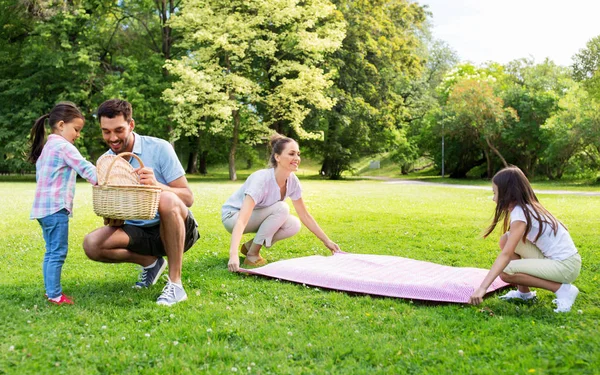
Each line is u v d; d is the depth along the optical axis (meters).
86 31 31.91
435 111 39.31
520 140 35.78
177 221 4.23
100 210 3.95
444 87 44.28
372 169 57.72
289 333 3.39
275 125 34.50
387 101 38.72
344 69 35.53
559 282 4.11
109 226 4.41
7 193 18.05
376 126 38.50
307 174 49.12
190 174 44.56
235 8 30.73
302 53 32.31
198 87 28.55
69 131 4.22
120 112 4.25
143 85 31.72
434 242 7.61
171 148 4.72
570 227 9.25
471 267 5.38
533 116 34.78
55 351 3.06
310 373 2.79
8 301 4.18
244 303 4.20
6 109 31.23
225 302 4.25
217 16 29.80
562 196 19.11
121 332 3.44
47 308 3.96
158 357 2.99
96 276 5.22
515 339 3.31
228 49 29.00
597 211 12.55
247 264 5.98
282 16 29.28
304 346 3.17
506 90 38.06
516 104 36.06
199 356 2.99
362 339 3.31
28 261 6.04
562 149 31.80
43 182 4.09
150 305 4.12
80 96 30.09
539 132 34.19
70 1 32.62
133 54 36.00
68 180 4.13
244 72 32.06
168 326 3.58
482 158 42.00
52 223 4.07
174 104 31.77
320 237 6.15
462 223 9.88
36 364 2.85
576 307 4.14
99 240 4.34
